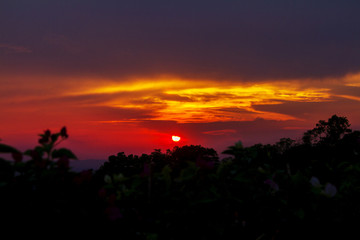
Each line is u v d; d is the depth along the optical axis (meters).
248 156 3.32
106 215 2.66
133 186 3.04
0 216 2.44
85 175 2.71
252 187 3.09
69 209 2.57
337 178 3.58
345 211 3.21
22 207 2.48
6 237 2.42
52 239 2.49
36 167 2.58
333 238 3.13
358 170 3.47
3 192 2.49
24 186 2.54
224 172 2.96
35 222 2.48
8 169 2.55
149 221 2.88
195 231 2.78
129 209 3.08
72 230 2.56
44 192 2.56
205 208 2.81
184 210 2.80
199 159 2.85
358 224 3.17
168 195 2.86
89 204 2.68
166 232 2.84
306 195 3.17
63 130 2.73
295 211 3.09
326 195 3.10
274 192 3.19
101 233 2.66
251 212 3.04
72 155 2.69
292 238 3.13
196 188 2.86
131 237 2.86
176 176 3.27
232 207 2.94
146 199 3.01
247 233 3.00
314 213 3.16
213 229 2.77
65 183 2.65
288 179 3.25
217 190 2.87
